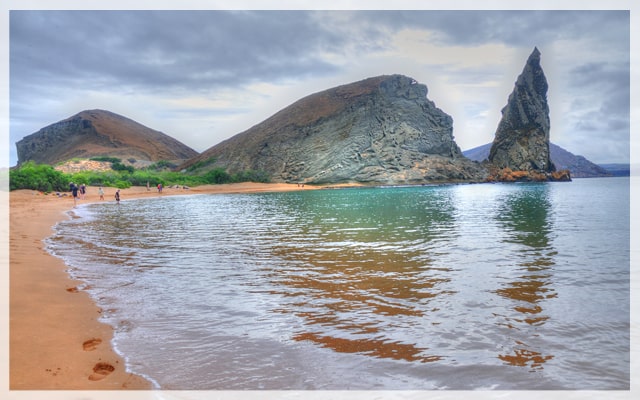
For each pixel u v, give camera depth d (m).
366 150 106.44
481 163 119.56
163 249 12.54
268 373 4.29
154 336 5.31
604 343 5.04
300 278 8.61
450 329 5.56
